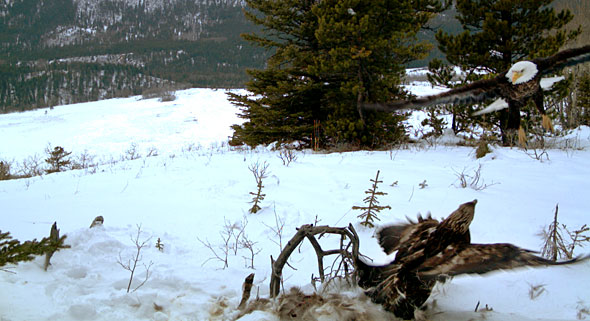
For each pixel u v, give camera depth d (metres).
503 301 4.17
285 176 9.54
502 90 4.73
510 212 6.65
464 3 16.06
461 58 15.97
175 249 5.47
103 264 4.90
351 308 3.73
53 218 6.97
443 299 4.22
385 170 10.02
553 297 4.15
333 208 7.07
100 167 13.57
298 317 3.78
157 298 4.16
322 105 18.08
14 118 68.44
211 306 4.09
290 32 18.41
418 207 7.04
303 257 5.24
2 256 3.60
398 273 3.57
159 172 10.75
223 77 186.88
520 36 15.43
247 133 18.69
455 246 3.14
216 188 8.63
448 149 14.18
